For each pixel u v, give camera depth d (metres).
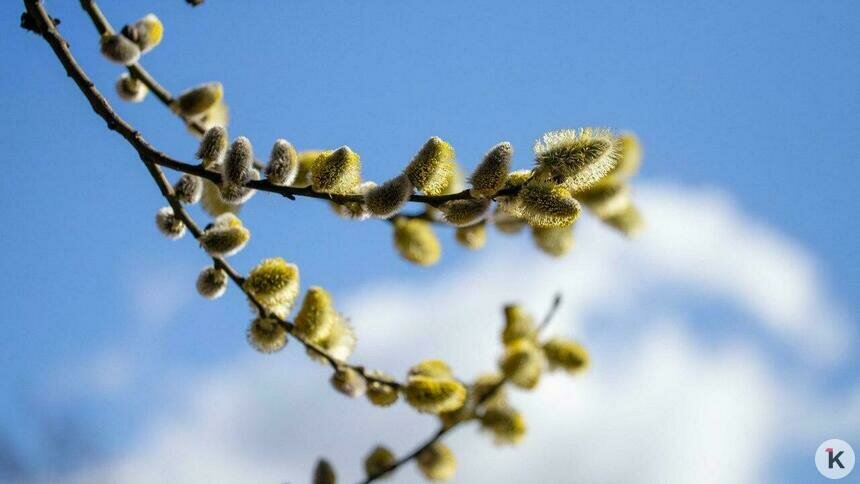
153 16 0.77
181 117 0.83
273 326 0.75
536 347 0.93
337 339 0.77
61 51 0.73
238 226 0.74
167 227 0.75
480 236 0.89
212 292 0.75
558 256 0.92
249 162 0.71
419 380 0.78
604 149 0.68
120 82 0.82
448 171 0.70
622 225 0.92
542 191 0.67
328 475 0.86
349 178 0.70
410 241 0.87
